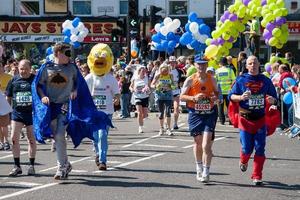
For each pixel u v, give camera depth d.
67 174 10.17
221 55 21.83
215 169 11.29
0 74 14.05
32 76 10.62
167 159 12.62
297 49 39.12
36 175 10.62
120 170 11.19
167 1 41.91
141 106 17.89
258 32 22.84
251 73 9.70
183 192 9.16
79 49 41.03
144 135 17.33
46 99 9.61
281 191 9.30
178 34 29.25
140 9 41.53
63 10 41.94
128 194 9.00
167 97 17.09
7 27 41.22
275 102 9.75
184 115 23.27
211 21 40.47
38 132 9.70
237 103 9.91
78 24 27.19
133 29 28.48
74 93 9.86
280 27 19.89
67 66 9.91
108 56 11.64
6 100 10.65
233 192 9.20
